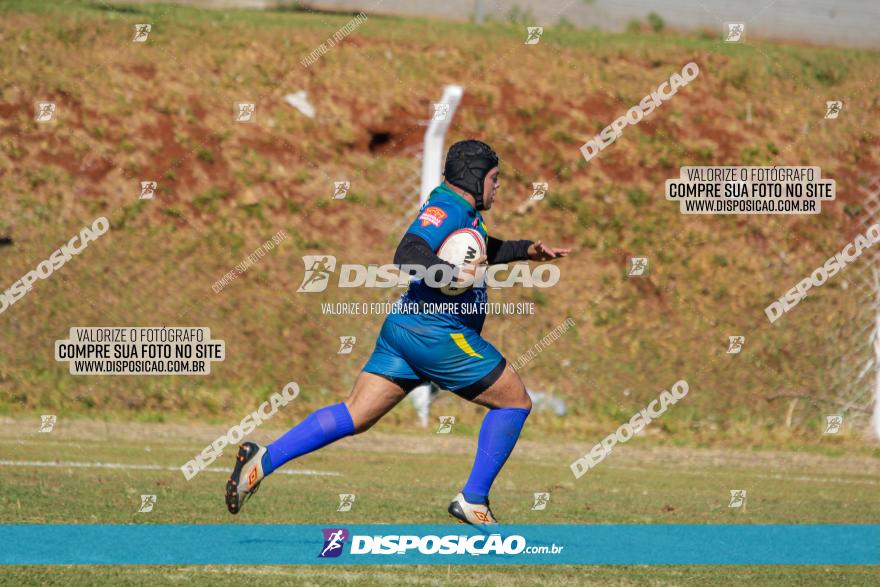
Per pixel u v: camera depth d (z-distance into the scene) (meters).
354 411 14.70
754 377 31.86
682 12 46.19
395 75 39.72
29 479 19.08
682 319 33.25
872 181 37.19
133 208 33.81
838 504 20.33
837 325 33.03
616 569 15.12
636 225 35.34
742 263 34.62
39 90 36.56
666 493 20.97
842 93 40.44
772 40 44.84
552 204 35.78
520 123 38.28
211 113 37.00
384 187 35.59
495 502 19.48
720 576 14.91
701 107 39.28
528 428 29.12
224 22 41.00
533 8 45.06
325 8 44.53
